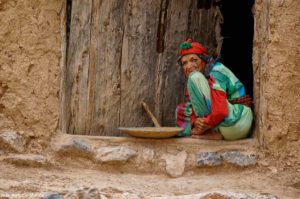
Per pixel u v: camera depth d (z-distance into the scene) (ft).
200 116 24.50
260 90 24.43
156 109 25.88
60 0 24.31
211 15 26.63
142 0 25.73
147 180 23.44
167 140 24.41
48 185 21.72
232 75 24.81
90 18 25.17
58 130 24.14
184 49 24.99
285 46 23.81
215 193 20.90
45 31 24.09
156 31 25.89
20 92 23.76
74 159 23.84
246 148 24.21
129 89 25.57
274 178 23.39
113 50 25.43
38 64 23.98
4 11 23.76
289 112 23.84
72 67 24.91
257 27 24.61
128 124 25.54
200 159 23.95
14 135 23.45
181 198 20.95
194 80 24.30
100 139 24.36
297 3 23.88
